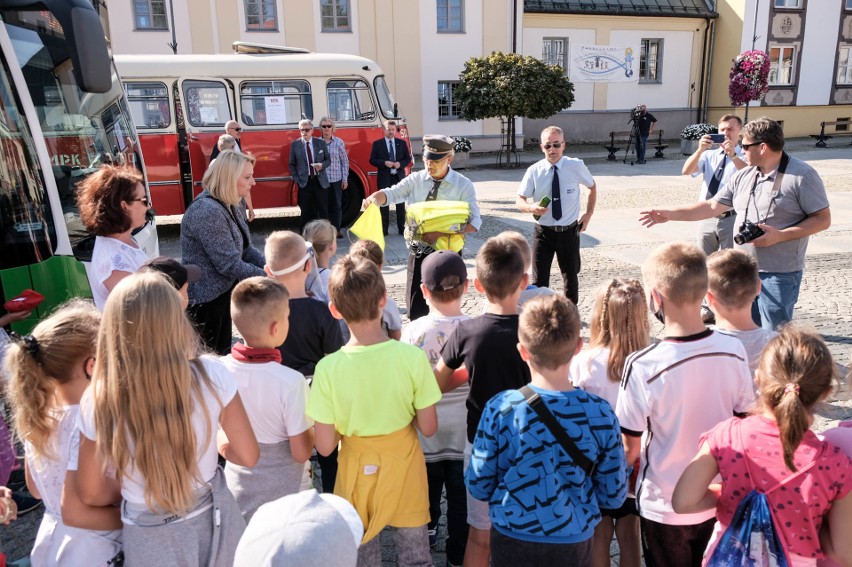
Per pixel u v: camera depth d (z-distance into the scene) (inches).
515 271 101.6
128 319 68.4
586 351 108.1
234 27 826.8
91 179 128.0
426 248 179.8
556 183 222.5
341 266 94.0
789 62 1082.1
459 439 111.2
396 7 880.3
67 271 134.0
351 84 434.3
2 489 90.0
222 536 75.9
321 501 52.2
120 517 76.2
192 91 410.6
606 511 102.0
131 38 794.8
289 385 94.7
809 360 69.7
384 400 93.0
